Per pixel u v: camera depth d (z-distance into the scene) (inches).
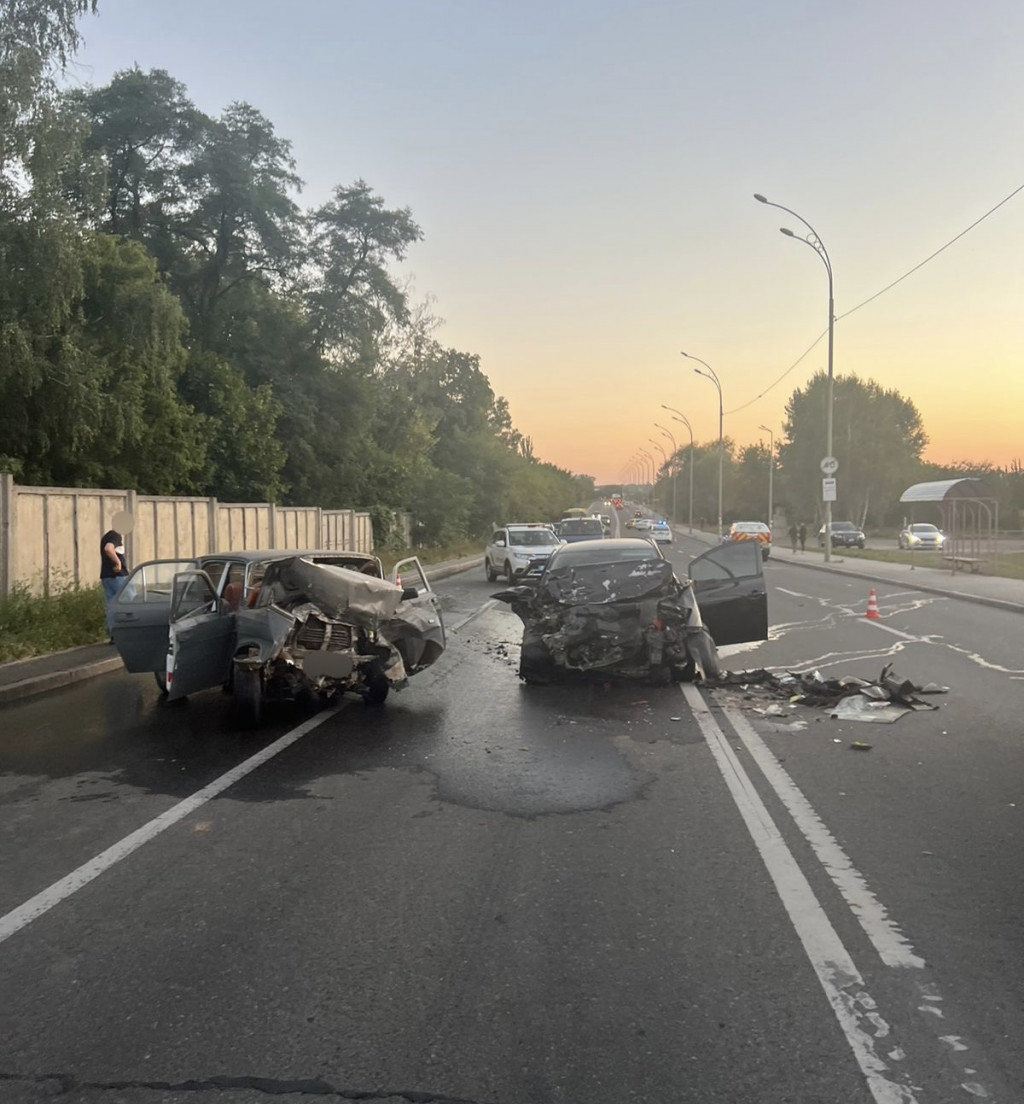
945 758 306.2
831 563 1473.9
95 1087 131.0
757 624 504.4
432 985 158.2
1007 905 189.0
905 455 3491.6
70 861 220.7
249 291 1507.1
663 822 244.5
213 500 868.0
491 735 348.2
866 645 570.9
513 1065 134.6
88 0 651.5
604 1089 129.0
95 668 495.2
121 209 1343.5
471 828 241.9
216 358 1257.4
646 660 444.5
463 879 206.7
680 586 455.2
